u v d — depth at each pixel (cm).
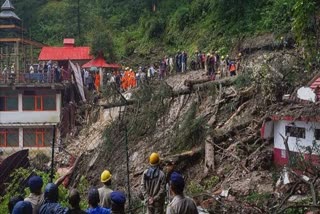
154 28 4859
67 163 2931
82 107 3647
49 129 3866
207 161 1859
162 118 2398
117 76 3616
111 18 5862
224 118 2084
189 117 2142
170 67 3547
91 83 3903
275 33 3170
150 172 956
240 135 1919
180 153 2028
